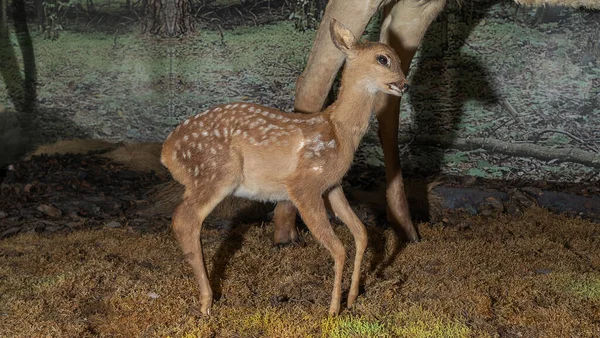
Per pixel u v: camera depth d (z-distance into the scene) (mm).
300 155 2670
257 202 4051
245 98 5320
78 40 5301
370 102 2727
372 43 2713
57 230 3766
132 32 5332
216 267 3152
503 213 4078
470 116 4910
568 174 4781
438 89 4941
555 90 4793
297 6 5148
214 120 2744
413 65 4961
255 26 5230
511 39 4828
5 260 3254
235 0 5246
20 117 5211
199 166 2703
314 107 3271
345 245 3410
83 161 4949
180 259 3258
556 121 4801
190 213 2717
